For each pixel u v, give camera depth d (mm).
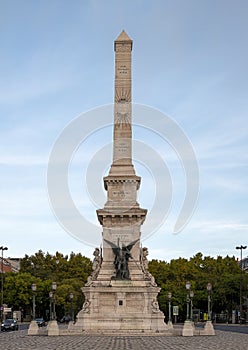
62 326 98500
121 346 42844
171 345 44312
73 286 141250
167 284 137500
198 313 134875
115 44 78438
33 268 153000
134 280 69375
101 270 70250
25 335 62844
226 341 50406
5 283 132125
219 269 150625
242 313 125375
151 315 66812
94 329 65625
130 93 76875
